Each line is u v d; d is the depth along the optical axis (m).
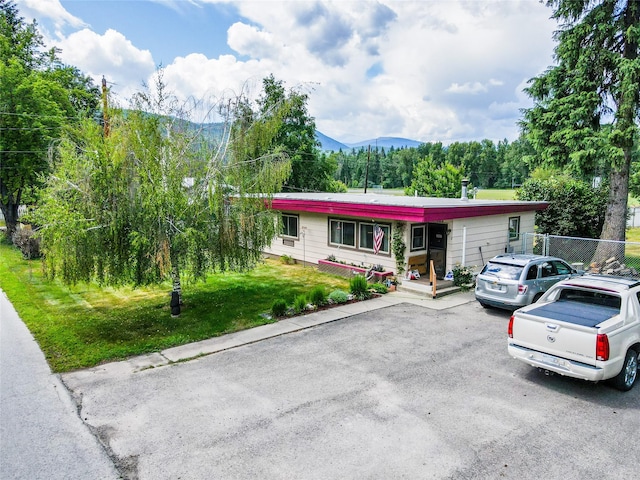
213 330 9.58
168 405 6.16
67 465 4.76
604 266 15.82
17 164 22.50
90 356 8.10
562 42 16.73
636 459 4.67
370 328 9.63
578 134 16.20
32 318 10.59
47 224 9.16
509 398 6.18
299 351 8.28
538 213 19.50
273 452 4.93
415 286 12.94
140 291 13.39
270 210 11.89
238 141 10.30
